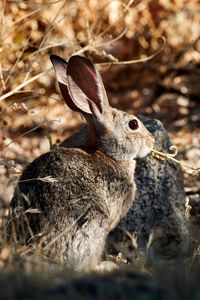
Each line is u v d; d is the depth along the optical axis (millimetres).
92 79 11117
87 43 15516
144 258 10312
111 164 10922
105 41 18172
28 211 9562
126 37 19031
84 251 9773
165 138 12703
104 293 6078
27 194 10133
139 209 12367
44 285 6301
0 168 12594
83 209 9938
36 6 16828
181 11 19594
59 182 10148
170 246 12406
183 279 6664
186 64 19953
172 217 12430
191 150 17000
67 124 17609
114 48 18938
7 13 16406
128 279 6488
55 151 10703
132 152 11234
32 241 9594
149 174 12508
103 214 10094
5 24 15555
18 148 16094
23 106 13375
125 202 11117
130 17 18703
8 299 6039
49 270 7512
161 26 19469
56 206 9898
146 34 19422
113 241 12242
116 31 18797
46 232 9719
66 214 9844
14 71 14469
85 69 11047
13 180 11664
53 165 10383
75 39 17109
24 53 16250
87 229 9844
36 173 10352
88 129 11766
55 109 17625
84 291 6137
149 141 11477
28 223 9641
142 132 11375
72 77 11031
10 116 16781
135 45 19406
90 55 17516
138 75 19891
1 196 12156
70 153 10688
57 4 17344
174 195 12562
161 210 12438
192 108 19391
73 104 11438
